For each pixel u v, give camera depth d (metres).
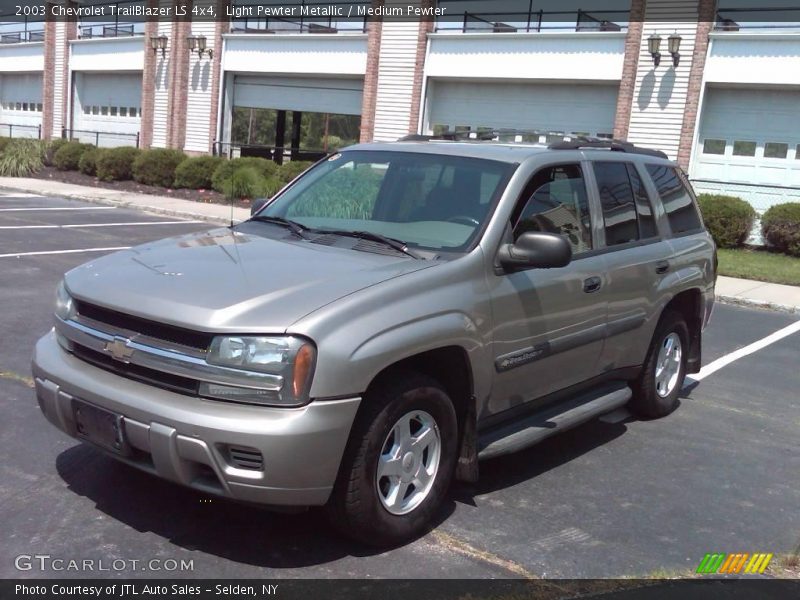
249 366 3.45
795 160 19.08
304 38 25.91
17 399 5.61
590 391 5.55
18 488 4.30
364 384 3.59
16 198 20.52
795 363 8.66
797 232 17.36
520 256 4.33
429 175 4.87
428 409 4.00
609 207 5.47
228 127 28.45
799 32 18.38
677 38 19.44
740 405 6.94
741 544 4.29
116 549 3.77
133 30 32.28
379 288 3.80
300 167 22.44
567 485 4.93
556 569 3.88
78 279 4.14
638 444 5.78
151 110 30.17
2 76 38.12
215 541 3.90
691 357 6.79
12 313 8.03
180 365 3.55
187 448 3.45
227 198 22.12
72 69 33.62
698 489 5.02
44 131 34.97
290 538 3.98
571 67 21.30
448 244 4.38
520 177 4.70
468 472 4.30
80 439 3.90
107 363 3.82
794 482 5.25
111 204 20.55
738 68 19.17
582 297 4.99
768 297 12.58
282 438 3.38
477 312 4.20
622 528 4.38
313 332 3.48
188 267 4.04
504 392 4.54
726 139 19.88
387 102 24.28
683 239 6.36
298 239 4.59
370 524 3.78
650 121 20.30
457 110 23.64
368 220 4.77
